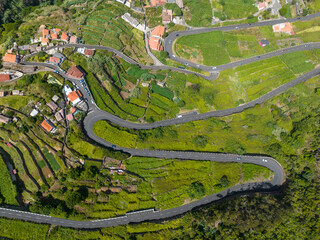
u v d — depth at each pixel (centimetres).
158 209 11038
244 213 10719
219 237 10300
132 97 13975
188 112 13938
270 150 12588
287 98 14362
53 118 12431
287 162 12344
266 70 15450
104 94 13525
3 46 14488
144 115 13438
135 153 12281
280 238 10238
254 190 11831
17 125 12100
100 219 10719
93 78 13838
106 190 11281
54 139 12031
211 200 11444
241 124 13750
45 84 12812
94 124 12762
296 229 10381
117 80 14488
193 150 12594
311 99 14025
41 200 10950
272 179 12106
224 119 13962
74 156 11769
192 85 14738
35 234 10456
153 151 12319
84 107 12925
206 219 10569
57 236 10488
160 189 11350
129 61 15312
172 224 10638
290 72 15238
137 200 11094
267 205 10888
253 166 12206
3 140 11925
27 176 11262
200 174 11838
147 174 11738
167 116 13588
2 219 10525
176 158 12244
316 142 12400
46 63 13912
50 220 10719
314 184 11356
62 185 11275
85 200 11038
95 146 12069
